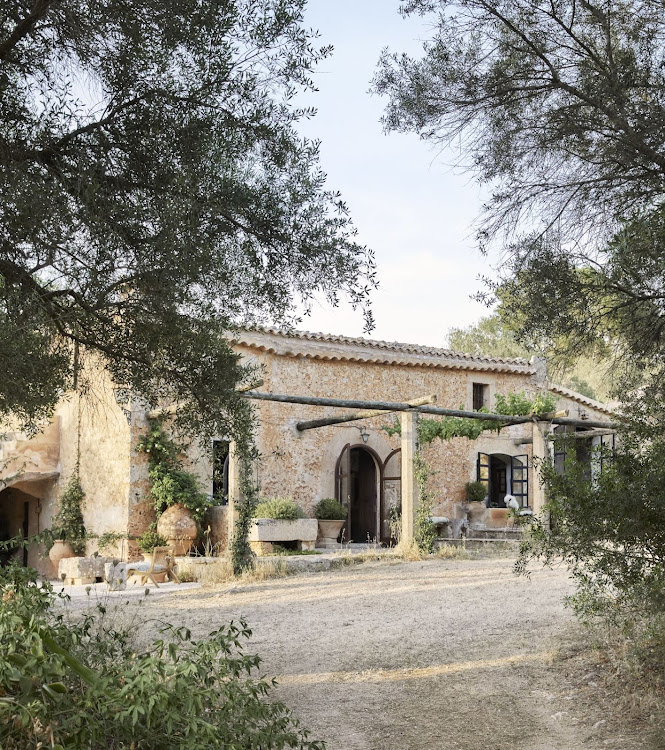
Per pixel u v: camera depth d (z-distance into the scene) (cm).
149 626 841
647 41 521
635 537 488
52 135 461
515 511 1753
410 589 1052
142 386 594
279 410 1661
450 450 1925
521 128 565
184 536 1432
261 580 1238
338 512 1655
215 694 311
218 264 506
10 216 426
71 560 1438
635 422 513
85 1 439
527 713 538
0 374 512
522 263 563
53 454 1731
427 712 555
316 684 633
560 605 854
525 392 2041
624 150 516
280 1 490
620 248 455
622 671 573
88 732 272
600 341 561
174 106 479
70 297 538
